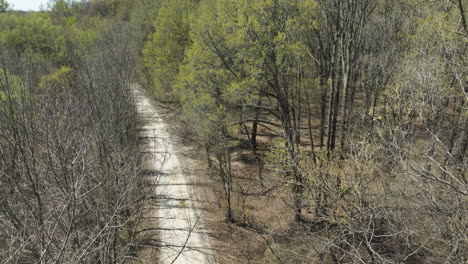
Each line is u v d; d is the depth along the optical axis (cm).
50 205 958
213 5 2338
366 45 2378
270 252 1616
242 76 1795
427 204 952
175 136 3148
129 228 1653
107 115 1839
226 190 2206
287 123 1822
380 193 1098
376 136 1509
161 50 3183
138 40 4475
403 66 1606
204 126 2105
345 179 1169
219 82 1997
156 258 1666
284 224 1817
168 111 3794
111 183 1196
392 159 1026
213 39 1847
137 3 5284
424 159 1168
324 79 2250
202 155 2781
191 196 2239
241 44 1677
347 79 1805
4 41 3953
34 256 902
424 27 1584
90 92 1956
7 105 999
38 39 4119
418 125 1803
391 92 1616
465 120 1501
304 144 2598
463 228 844
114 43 4019
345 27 1758
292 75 1992
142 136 3148
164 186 2339
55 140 952
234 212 2044
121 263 1202
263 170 2427
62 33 4572
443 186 1043
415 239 1165
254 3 1633
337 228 1316
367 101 2089
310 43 2255
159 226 1927
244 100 1927
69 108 1285
